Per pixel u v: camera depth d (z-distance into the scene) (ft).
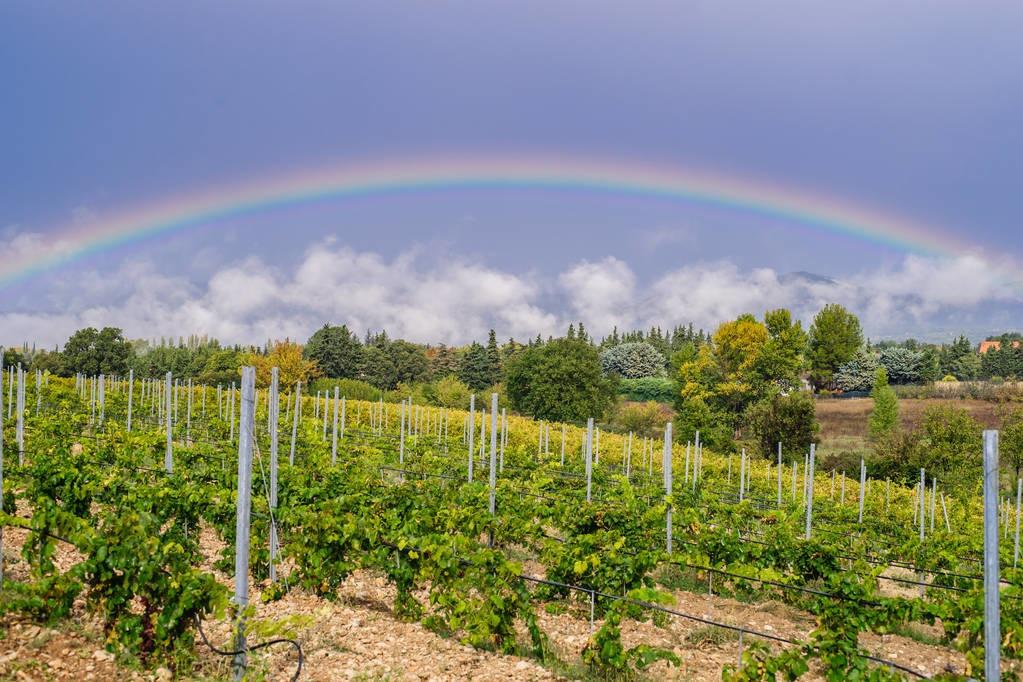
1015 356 356.38
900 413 217.15
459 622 32.63
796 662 29.48
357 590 39.93
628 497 58.65
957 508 99.50
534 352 219.61
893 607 37.52
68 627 28.22
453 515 46.98
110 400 102.78
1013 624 36.76
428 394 226.99
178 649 26.30
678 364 242.17
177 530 43.19
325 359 284.20
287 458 71.51
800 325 237.45
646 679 31.14
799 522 72.64
